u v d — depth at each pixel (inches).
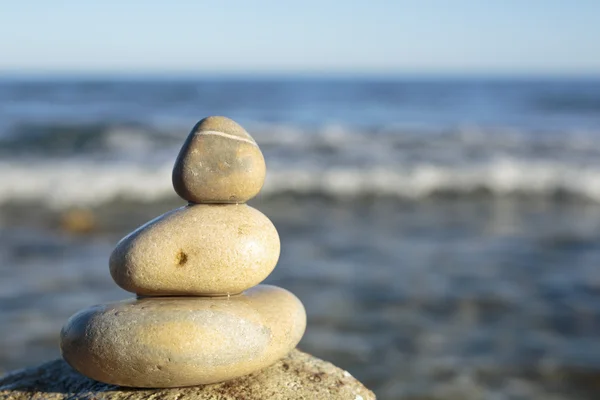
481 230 89.4
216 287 27.1
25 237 83.7
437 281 65.3
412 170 122.2
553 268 69.7
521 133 181.8
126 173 116.0
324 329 53.2
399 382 44.3
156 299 27.3
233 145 27.7
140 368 26.3
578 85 611.2
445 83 700.0
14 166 122.3
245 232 27.3
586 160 135.3
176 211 27.7
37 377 29.5
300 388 27.7
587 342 50.6
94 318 26.7
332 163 131.1
